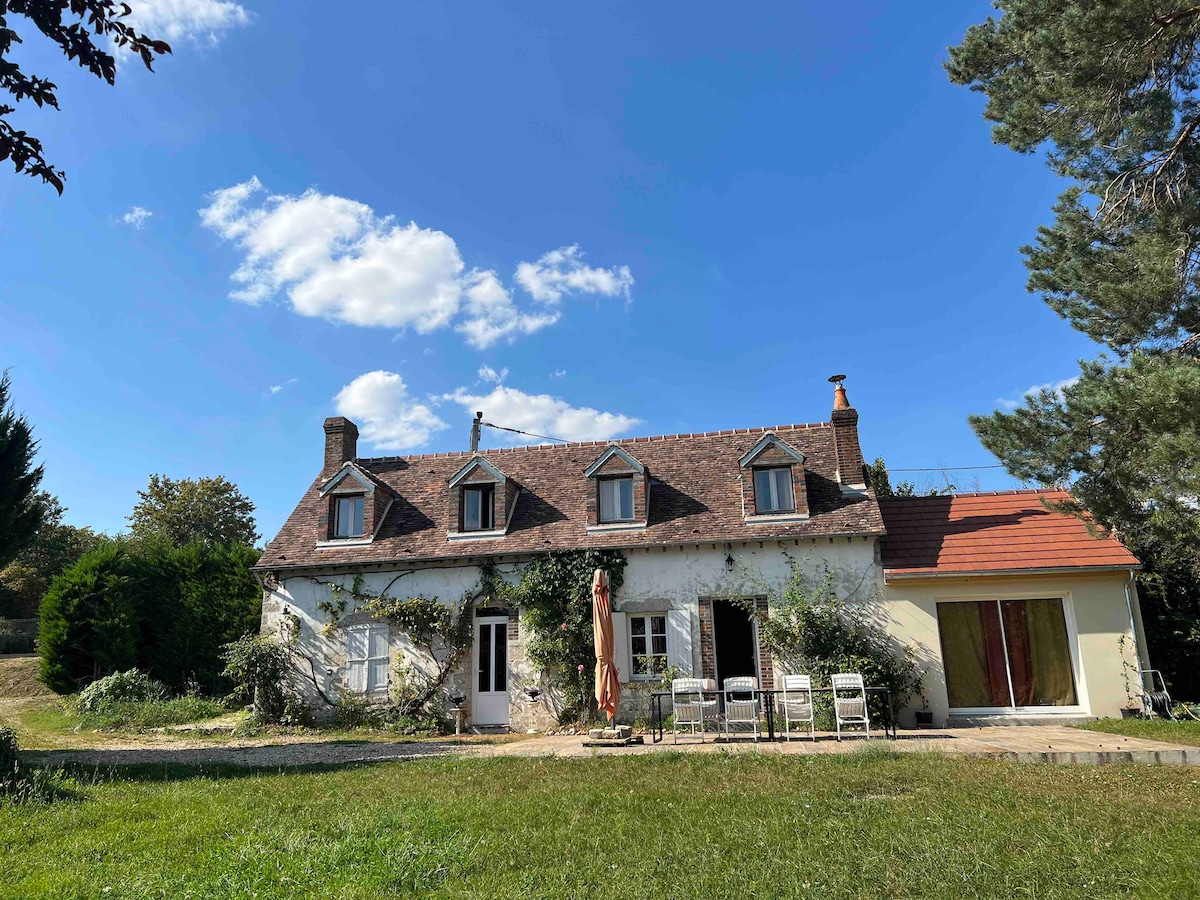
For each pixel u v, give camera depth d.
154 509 50.66
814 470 19.80
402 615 19.45
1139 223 14.55
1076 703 16.69
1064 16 12.98
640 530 19.23
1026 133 15.48
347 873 6.86
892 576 17.38
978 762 10.98
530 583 18.89
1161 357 12.89
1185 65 13.34
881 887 6.34
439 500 21.53
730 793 9.49
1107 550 16.97
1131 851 6.93
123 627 24.83
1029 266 16.62
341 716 19.31
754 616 17.86
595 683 17.64
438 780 10.98
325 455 23.19
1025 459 14.18
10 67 6.93
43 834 8.17
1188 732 13.77
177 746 16.67
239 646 19.98
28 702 24.67
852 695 16.30
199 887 6.48
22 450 16.78
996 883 6.30
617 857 7.25
